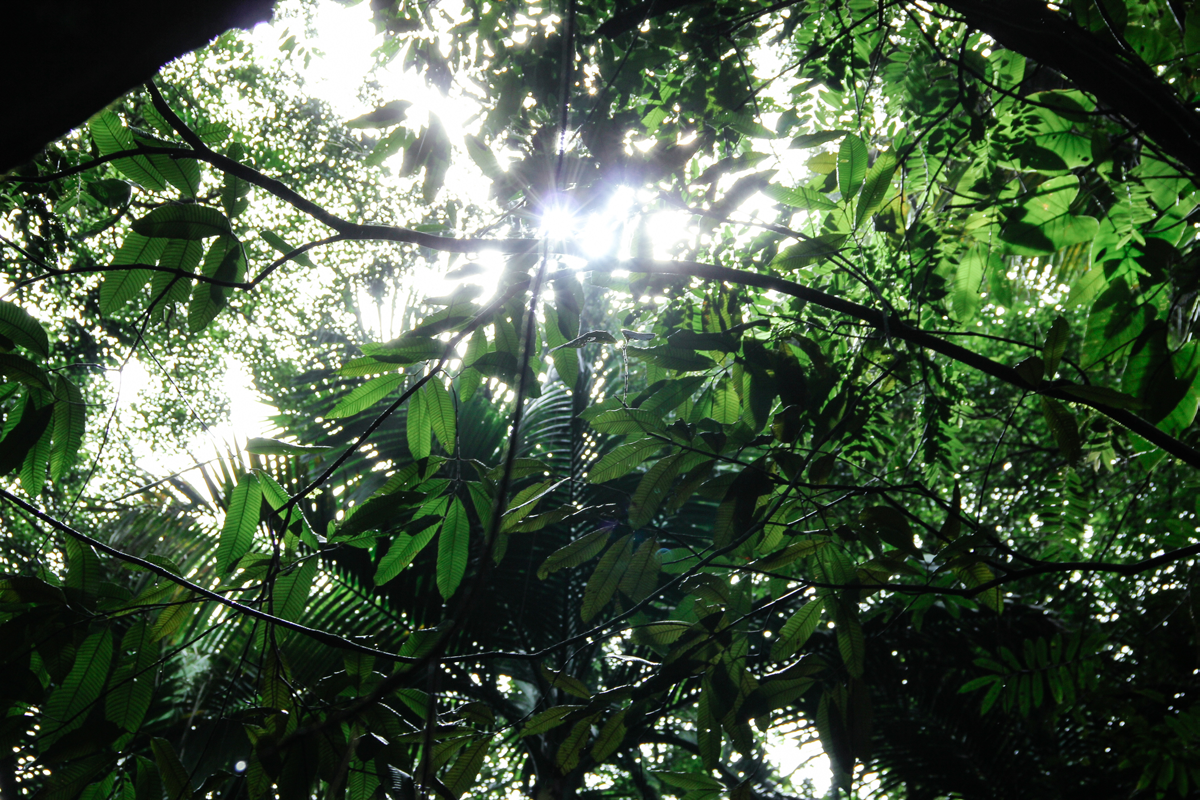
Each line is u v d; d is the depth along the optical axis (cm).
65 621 175
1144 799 393
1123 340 227
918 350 239
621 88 255
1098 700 329
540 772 412
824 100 294
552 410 466
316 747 177
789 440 191
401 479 193
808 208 211
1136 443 239
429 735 100
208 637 405
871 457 262
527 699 483
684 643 184
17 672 169
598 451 455
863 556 263
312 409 464
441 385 196
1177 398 206
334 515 427
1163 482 419
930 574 191
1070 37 193
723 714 186
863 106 273
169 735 380
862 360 234
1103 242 237
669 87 267
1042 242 246
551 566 189
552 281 197
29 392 181
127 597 184
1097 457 326
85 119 65
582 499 445
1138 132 204
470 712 187
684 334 193
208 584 416
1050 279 359
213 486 423
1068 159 238
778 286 197
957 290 270
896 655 487
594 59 271
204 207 181
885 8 246
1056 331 171
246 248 189
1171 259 222
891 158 200
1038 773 473
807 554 189
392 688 98
